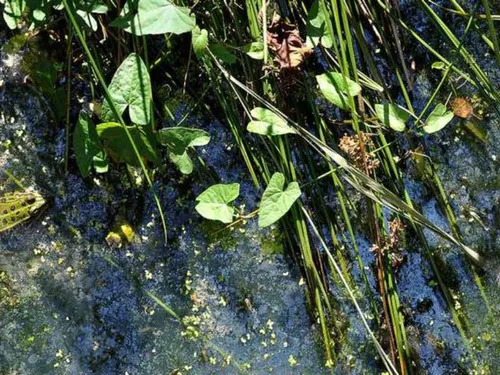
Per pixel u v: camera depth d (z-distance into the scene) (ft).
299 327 3.84
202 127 3.85
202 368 3.84
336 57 3.75
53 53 3.84
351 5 3.73
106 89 3.46
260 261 3.85
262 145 3.79
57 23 3.80
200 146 3.85
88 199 3.85
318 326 3.83
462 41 3.60
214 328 3.84
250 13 3.67
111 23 3.52
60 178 3.85
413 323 3.84
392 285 3.78
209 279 3.85
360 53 3.80
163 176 3.85
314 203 3.81
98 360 3.84
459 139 3.86
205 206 3.63
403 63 3.79
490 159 3.85
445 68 3.78
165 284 3.85
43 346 3.84
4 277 3.85
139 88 3.56
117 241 3.85
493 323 3.84
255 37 3.67
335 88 3.59
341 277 3.70
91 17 3.64
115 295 3.85
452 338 3.84
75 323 3.85
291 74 3.69
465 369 3.83
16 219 3.83
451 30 3.85
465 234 3.85
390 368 3.70
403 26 3.74
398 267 3.84
